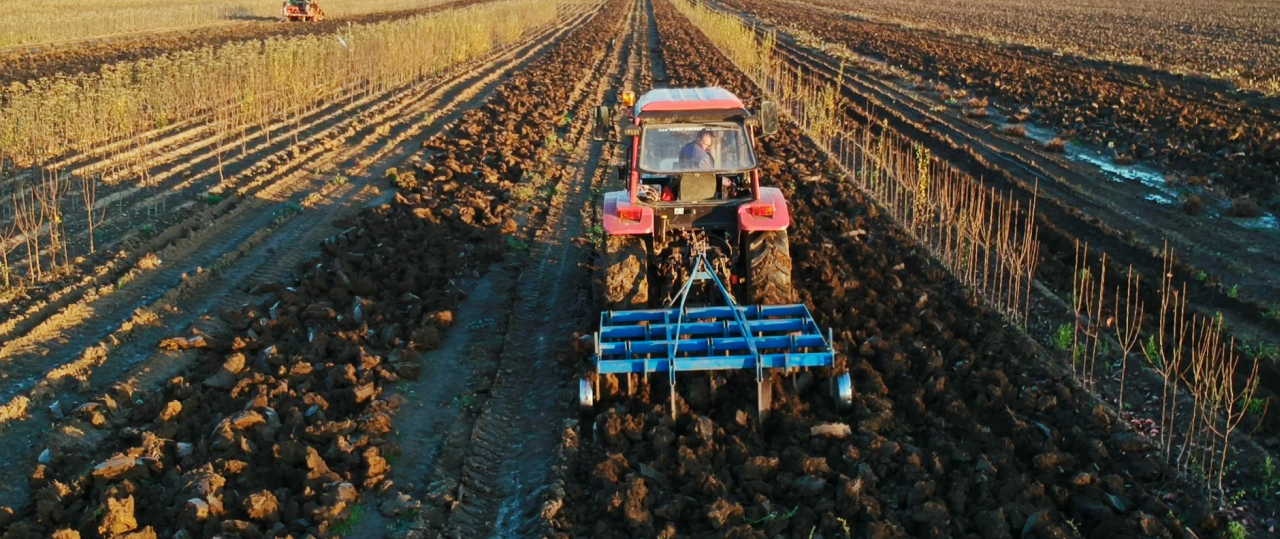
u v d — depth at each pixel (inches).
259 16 1985.7
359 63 946.7
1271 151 582.2
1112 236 437.1
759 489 224.2
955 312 330.0
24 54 1156.5
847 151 626.8
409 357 306.5
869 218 469.1
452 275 390.6
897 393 272.8
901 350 294.7
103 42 1339.8
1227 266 394.6
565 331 336.2
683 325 269.1
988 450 238.8
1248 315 345.1
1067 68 1070.4
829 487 222.2
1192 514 218.5
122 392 280.1
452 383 299.6
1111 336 323.9
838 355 273.3
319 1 2492.6
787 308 279.4
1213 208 479.5
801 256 396.5
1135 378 290.7
